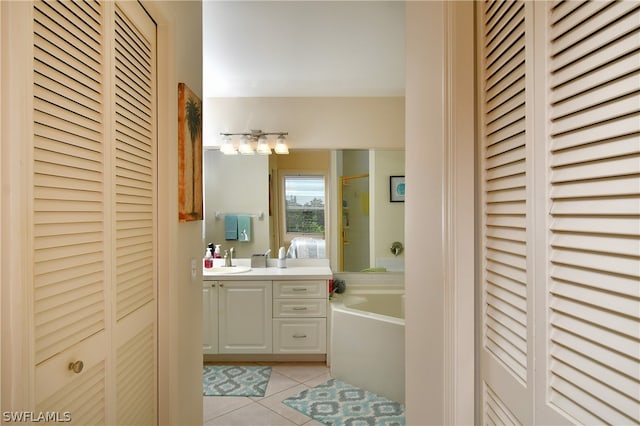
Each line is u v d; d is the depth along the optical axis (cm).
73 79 97
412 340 156
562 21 68
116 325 120
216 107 398
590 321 62
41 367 83
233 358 370
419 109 147
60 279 91
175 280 164
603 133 59
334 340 331
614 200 57
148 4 141
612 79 57
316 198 414
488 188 105
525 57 81
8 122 70
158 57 158
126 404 129
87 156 104
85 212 103
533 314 77
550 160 71
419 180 146
